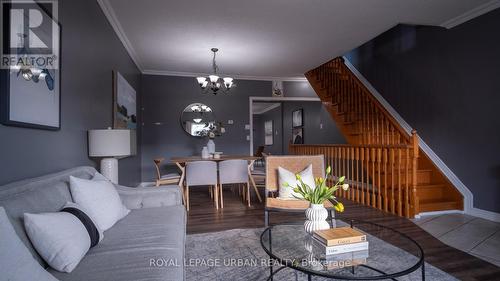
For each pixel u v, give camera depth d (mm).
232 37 4148
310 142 8336
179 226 1836
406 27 4598
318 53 4926
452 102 3830
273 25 3754
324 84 5957
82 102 2449
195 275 1895
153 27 3746
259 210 3732
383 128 4262
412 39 4559
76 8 2316
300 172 2973
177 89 6176
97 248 1432
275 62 5449
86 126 2545
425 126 4293
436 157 4055
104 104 3148
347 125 5168
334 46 4578
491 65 3314
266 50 4734
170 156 6086
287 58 5203
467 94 3613
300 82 6902
